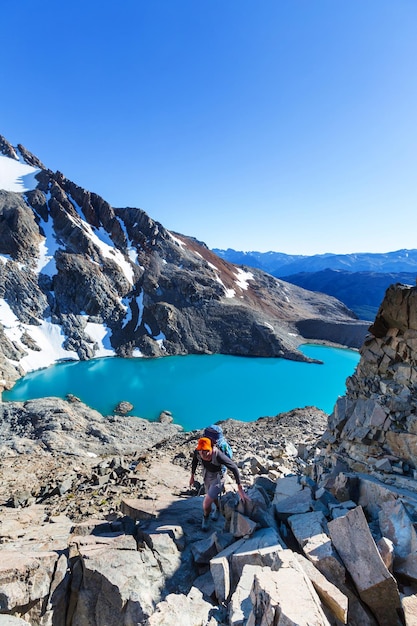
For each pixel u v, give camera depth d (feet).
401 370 31.55
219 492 24.22
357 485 26.81
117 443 96.53
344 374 201.67
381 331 34.45
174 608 15.26
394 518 20.63
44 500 40.45
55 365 201.77
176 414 136.26
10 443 85.92
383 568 16.07
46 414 108.58
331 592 14.99
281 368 214.69
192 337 254.68
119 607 17.78
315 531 19.99
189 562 20.86
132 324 250.98
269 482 33.12
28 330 214.07
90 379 177.58
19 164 390.83
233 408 144.15
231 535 22.67
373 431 30.48
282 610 12.68
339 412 36.42
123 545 21.22
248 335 260.21
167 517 26.45
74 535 23.73
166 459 57.93
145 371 197.16
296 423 82.43
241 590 16.21
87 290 249.34
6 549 20.68
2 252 247.29
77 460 72.23
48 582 18.52
